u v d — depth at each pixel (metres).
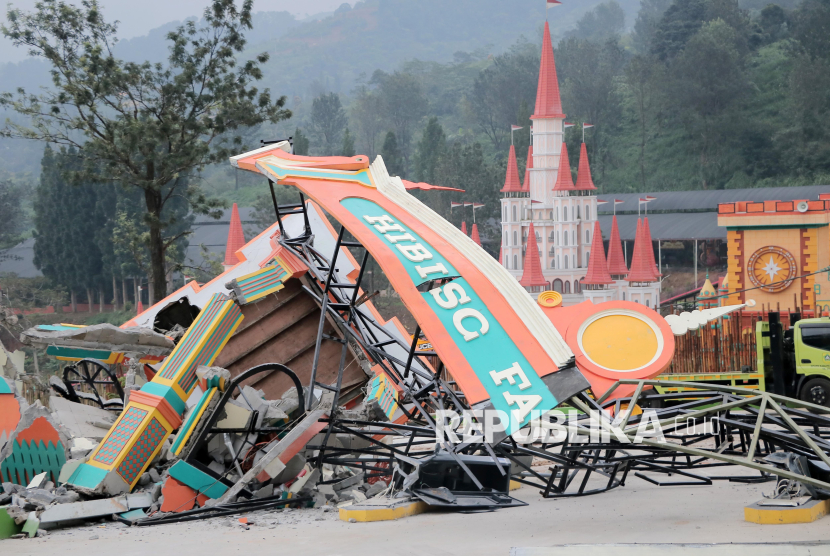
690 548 10.19
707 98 199.88
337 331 24.75
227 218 174.12
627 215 147.62
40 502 15.29
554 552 10.44
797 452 14.81
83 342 21.64
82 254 144.00
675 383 15.48
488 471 16.62
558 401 13.70
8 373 19.94
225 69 46.38
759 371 32.72
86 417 21.08
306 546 12.33
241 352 24.02
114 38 45.62
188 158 44.22
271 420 18.11
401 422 22.61
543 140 123.62
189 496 16.55
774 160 188.25
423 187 22.06
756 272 64.94
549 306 20.67
